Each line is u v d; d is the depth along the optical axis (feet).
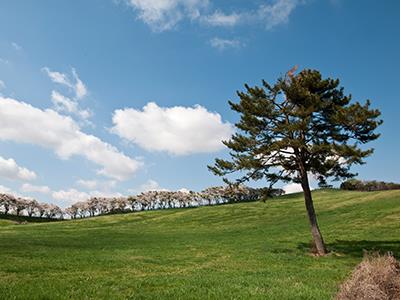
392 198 221.25
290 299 42.63
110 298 42.39
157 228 221.46
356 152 88.17
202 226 220.64
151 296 43.96
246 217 241.55
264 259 90.07
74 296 42.86
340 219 177.78
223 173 104.73
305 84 102.94
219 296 43.70
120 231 196.95
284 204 286.87
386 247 107.34
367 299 35.45
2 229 217.56
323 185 104.53
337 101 105.40
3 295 41.29
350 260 88.89
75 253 96.17
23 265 71.82
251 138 105.29
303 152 100.73
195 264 83.15
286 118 103.50
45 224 281.95
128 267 75.20
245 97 105.60
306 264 83.30
